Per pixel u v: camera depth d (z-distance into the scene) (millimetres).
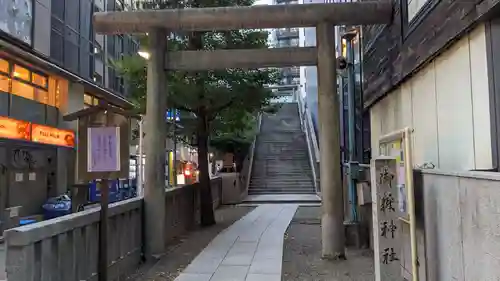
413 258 4602
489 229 3143
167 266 7148
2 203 14039
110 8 22953
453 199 3938
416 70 6090
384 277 4875
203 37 11484
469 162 4562
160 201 7965
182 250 8461
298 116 33125
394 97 7441
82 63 19375
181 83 10719
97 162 5312
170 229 9602
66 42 17750
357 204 8992
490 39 4039
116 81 23531
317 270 6750
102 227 5367
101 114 5371
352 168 9078
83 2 19594
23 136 14891
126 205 6758
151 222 7812
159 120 8188
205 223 11930
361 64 10078
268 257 7742
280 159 23797
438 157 5434
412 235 4586
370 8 7367
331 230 7578
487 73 4094
